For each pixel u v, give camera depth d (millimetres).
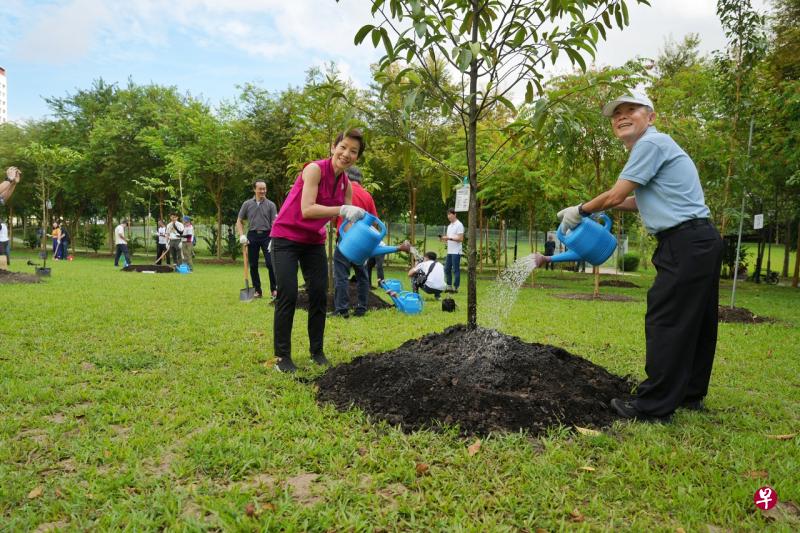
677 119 10969
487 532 1901
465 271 17453
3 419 2842
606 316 7086
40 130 25594
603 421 2947
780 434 2859
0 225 13273
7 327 5121
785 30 12250
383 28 3092
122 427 2807
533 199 13492
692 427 2893
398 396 3057
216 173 21016
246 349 4590
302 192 3783
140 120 21859
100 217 39531
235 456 2414
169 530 1884
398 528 1924
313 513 1979
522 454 2486
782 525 1962
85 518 1955
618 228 15742
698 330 2893
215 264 19516
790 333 6082
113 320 5719
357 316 6605
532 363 3418
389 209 21312
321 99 6340
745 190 8383
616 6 3188
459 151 13250
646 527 1959
